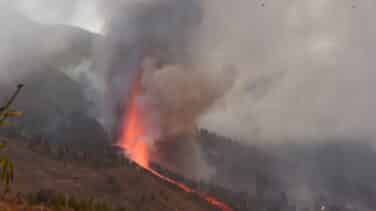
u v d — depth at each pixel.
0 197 88.44
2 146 7.17
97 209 121.06
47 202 107.50
